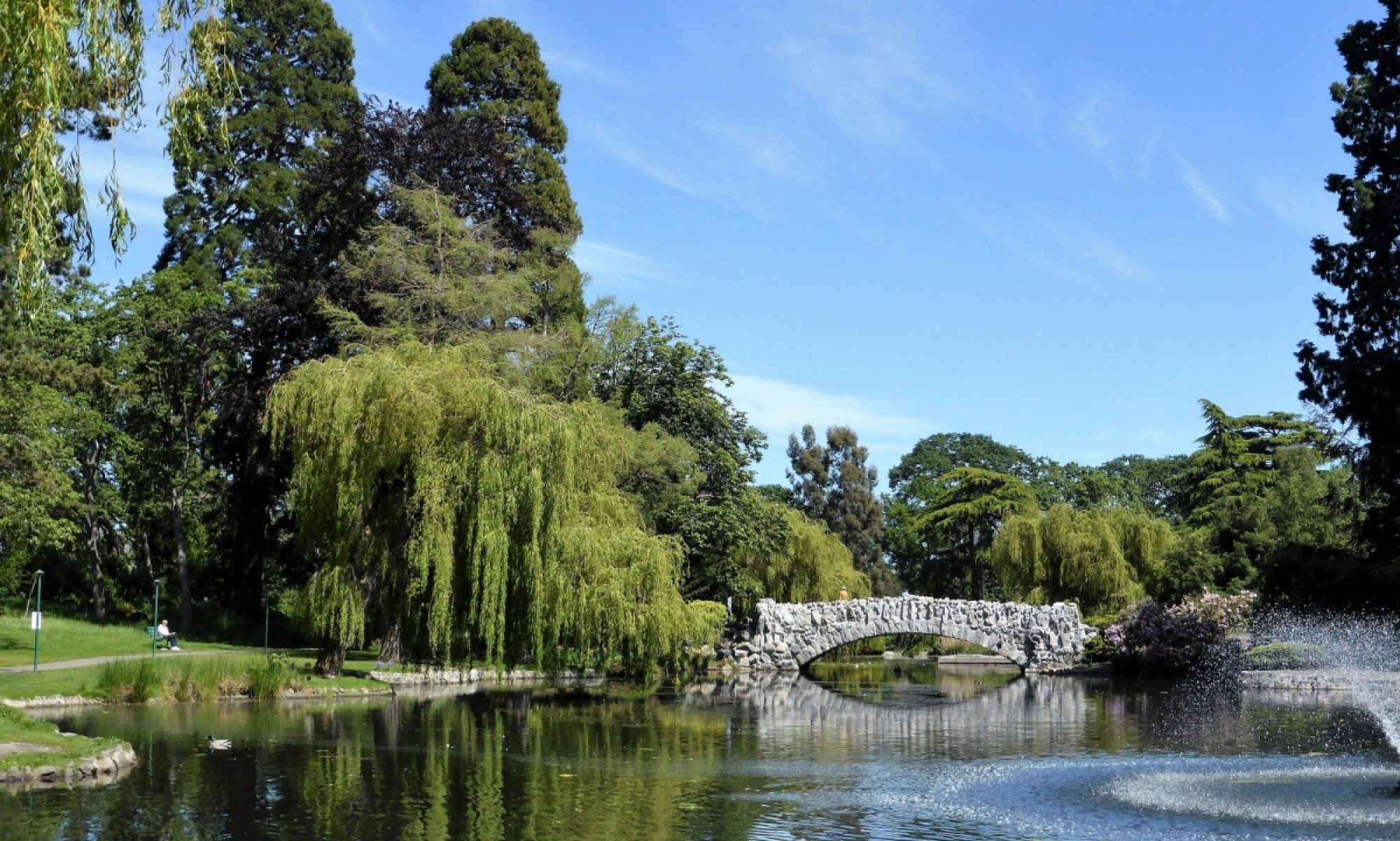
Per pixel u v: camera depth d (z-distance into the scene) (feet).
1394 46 124.16
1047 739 93.15
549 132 205.87
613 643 119.03
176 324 176.35
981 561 305.73
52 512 163.22
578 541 116.57
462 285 159.22
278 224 200.13
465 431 109.09
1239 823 58.75
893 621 188.34
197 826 55.62
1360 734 96.89
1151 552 226.58
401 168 173.06
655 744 87.40
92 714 97.55
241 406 161.99
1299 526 189.37
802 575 219.41
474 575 106.11
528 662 130.11
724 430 193.36
